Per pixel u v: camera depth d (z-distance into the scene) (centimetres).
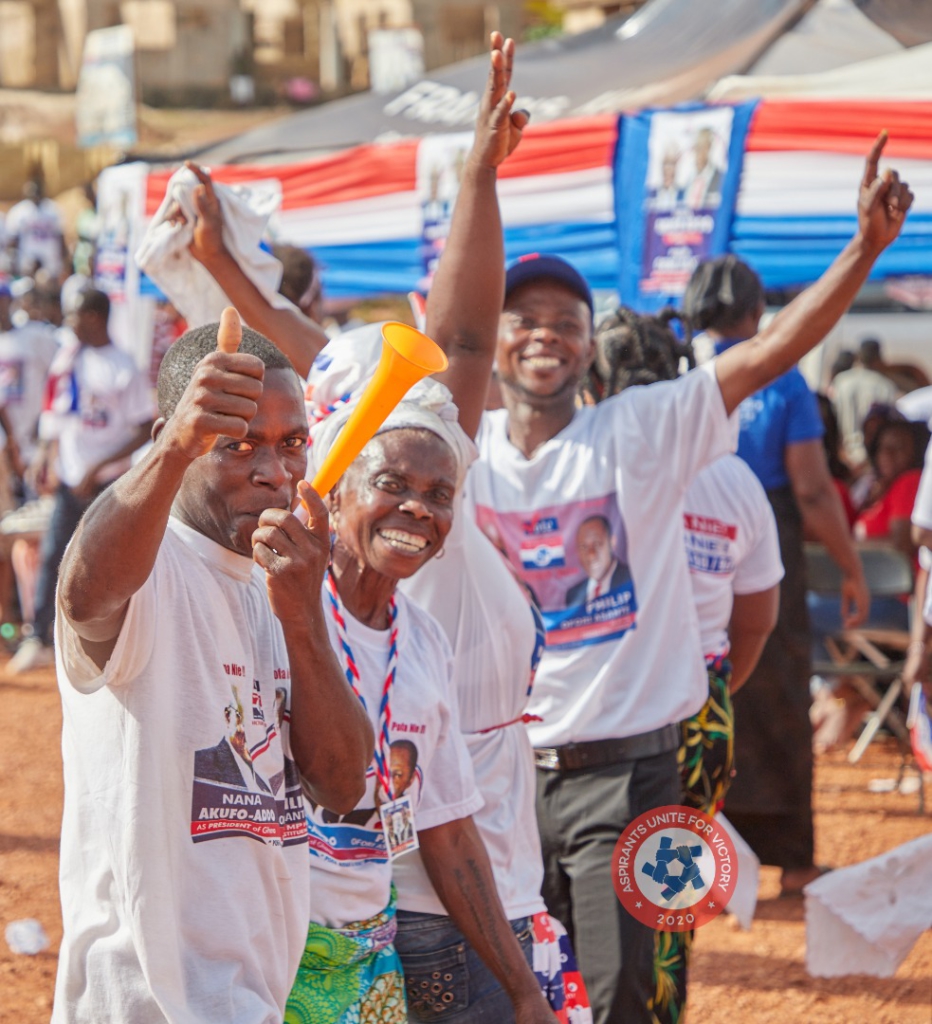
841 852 920
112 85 3134
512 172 1187
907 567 1115
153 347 1468
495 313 452
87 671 288
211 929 298
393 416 386
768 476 845
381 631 390
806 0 1357
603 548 517
